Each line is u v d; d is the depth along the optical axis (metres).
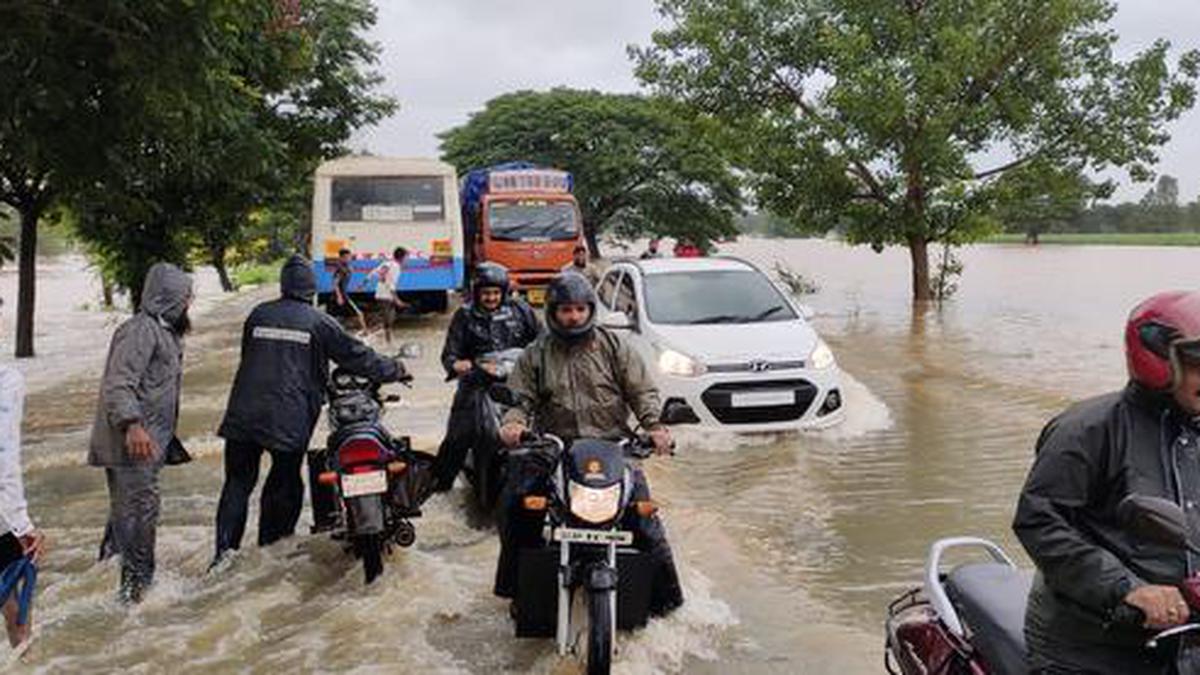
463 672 4.85
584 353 5.25
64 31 8.92
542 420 5.31
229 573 6.20
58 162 10.34
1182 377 2.62
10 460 4.33
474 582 6.04
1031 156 21.55
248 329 6.40
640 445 5.07
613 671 4.79
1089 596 2.66
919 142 20.58
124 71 9.10
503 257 24.05
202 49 8.82
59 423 11.66
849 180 22.03
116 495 5.76
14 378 4.38
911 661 3.60
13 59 8.95
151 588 5.84
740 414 9.62
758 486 8.06
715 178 49.81
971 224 21.39
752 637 5.25
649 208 50.69
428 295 22.08
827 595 5.83
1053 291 25.56
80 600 5.79
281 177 23.91
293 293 6.42
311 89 24.36
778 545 6.70
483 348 7.30
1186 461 2.71
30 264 18.56
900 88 20.16
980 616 3.33
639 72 23.66
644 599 4.95
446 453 7.27
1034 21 20.50
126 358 5.69
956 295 24.88
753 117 22.42
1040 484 2.78
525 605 4.90
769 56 23.03
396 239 20.58
